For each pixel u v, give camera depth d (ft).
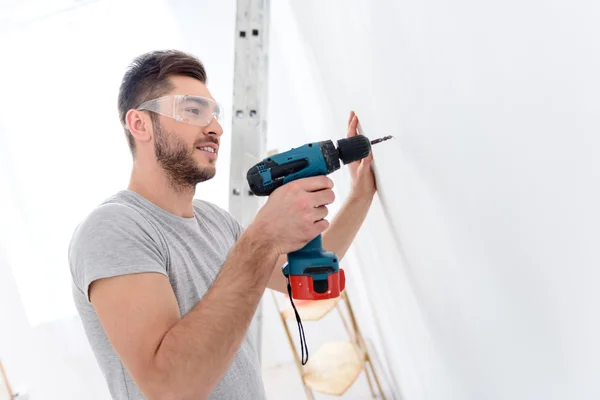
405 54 2.34
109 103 8.67
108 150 8.81
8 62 8.11
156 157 3.11
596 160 1.08
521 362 1.76
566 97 1.16
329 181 2.74
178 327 2.23
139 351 2.19
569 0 1.09
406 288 3.68
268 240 2.52
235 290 2.36
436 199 2.29
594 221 1.13
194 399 2.18
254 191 2.87
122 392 2.80
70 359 8.85
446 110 1.95
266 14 5.57
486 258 1.84
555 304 1.40
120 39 8.54
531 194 1.41
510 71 1.40
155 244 2.72
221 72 8.67
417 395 4.94
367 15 2.88
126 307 2.30
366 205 3.80
